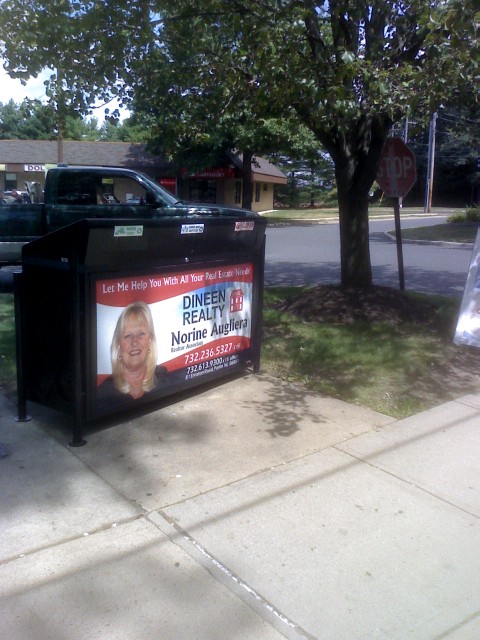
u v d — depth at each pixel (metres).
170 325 5.98
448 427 5.98
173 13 9.45
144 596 3.64
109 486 4.80
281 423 5.97
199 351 6.35
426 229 28.31
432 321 9.42
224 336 6.65
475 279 8.15
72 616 3.47
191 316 6.19
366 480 4.98
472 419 6.18
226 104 9.81
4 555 3.96
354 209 9.65
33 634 3.33
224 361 6.71
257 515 4.46
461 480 5.02
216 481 4.91
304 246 22.09
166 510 4.50
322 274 14.74
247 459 5.27
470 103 8.58
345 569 3.92
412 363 7.52
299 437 5.69
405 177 9.98
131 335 5.62
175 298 5.98
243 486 4.84
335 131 9.28
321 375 7.20
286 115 9.43
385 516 4.50
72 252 5.02
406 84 7.66
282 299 10.88
